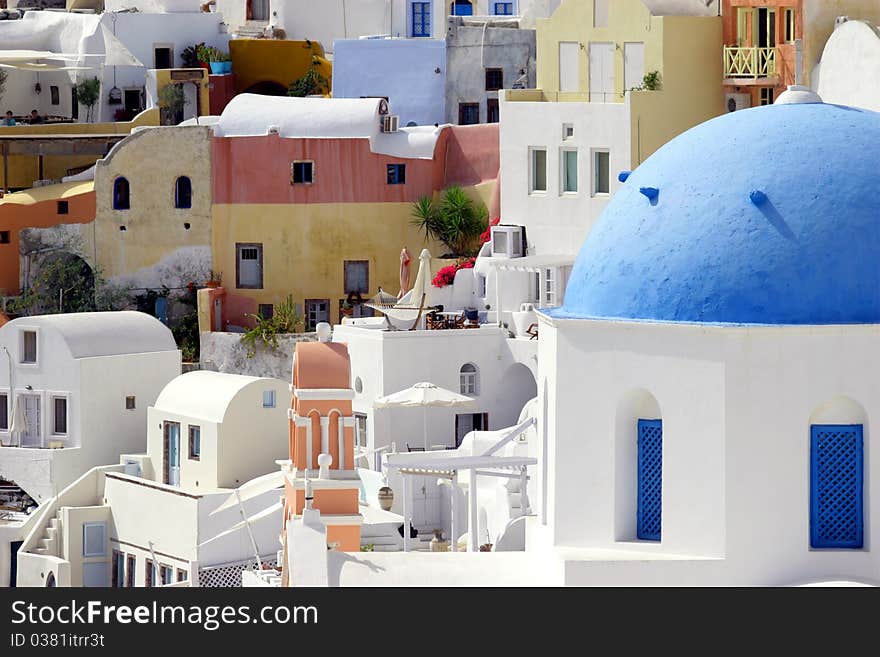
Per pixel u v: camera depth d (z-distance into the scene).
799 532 39.50
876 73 72.12
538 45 90.94
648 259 41.12
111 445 88.69
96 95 109.00
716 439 39.53
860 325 39.22
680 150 42.38
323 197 96.38
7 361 89.81
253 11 124.06
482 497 67.94
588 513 41.25
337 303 96.44
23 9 120.00
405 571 43.22
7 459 87.94
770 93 86.19
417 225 95.88
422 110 105.75
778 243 40.06
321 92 114.75
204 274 97.06
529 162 89.12
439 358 84.75
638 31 87.00
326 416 48.62
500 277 88.38
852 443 39.62
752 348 39.31
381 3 116.50
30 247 98.56
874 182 40.47
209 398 82.88
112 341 89.25
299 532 45.03
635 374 40.53
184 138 97.00
